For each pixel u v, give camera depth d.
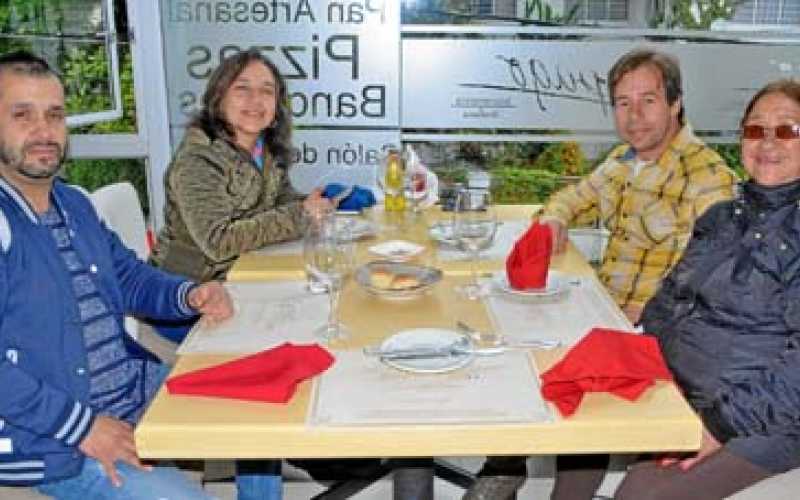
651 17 3.26
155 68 3.24
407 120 3.35
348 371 1.29
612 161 2.35
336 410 1.16
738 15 3.26
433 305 1.61
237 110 2.18
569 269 1.88
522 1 3.24
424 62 3.29
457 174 3.40
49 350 1.44
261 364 1.27
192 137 2.17
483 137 3.37
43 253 1.45
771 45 3.28
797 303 1.52
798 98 1.58
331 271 1.61
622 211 2.23
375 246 2.05
